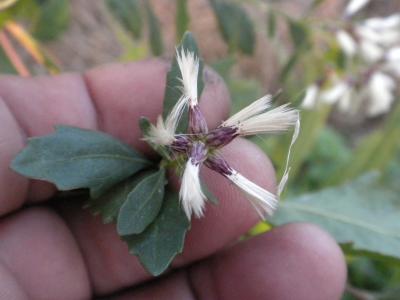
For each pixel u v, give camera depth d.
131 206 0.08
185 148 0.08
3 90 0.10
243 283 0.10
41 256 0.10
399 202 0.13
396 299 0.13
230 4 0.15
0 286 0.09
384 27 0.15
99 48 0.23
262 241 0.10
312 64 0.16
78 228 0.10
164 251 0.08
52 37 0.14
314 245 0.10
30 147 0.08
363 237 0.12
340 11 0.24
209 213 0.09
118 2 0.14
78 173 0.08
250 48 0.15
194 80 0.08
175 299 0.10
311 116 0.16
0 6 0.13
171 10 0.23
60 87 0.10
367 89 0.16
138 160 0.08
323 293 0.10
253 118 0.08
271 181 0.09
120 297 0.10
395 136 0.20
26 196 0.10
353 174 0.20
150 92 0.10
